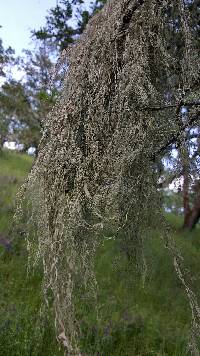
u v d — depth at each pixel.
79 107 3.29
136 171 3.31
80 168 3.11
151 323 6.09
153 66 3.57
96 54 3.41
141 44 3.38
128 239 3.64
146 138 3.27
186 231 12.21
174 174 3.41
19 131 13.91
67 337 2.96
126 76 3.27
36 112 13.59
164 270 7.69
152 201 3.38
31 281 6.50
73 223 2.98
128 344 5.55
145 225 3.44
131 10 3.47
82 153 3.21
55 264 2.97
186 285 3.25
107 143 3.25
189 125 3.30
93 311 5.84
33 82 13.48
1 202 9.28
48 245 3.14
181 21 3.61
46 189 3.21
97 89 3.34
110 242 7.91
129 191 3.12
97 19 3.63
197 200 11.83
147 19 3.46
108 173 3.15
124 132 3.21
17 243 7.32
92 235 3.18
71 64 3.47
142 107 3.24
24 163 18.53
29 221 3.30
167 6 3.62
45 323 5.09
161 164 3.58
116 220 3.10
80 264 3.15
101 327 5.51
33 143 13.06
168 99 3.58
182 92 3.29
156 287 7.25
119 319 5.93
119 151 3.16
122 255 4.17
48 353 4.85
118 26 3.40
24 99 13.78
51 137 3.29
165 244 3.40
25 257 7.05
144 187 3.32
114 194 3.00
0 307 5.52
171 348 5.63
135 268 3.90
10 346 4.74
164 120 3.38
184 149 3.30
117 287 6.90
